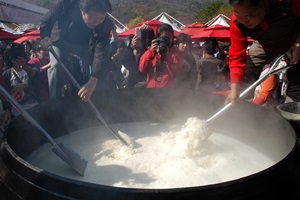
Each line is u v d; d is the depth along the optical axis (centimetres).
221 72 328
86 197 86
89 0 185
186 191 82
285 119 143
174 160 156
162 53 280
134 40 333
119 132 194
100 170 146
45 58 412
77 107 198
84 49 260
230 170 148
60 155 136
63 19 242
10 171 104
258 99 262
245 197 87
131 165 151
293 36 190
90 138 196
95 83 195
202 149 161
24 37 818
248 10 154
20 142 148
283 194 96
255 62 240
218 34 789
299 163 109
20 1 868
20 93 302
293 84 255
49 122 181
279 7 171
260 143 169
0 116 262
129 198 83
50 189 91
